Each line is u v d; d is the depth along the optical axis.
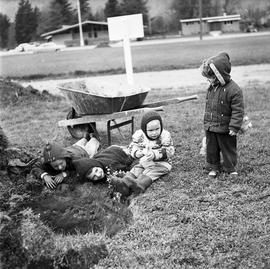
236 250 3.92
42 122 9.59
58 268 3.87
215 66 5.20
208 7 52.28
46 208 4.89
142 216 4.63
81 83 7.82
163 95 13.27
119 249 4.04
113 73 22.75
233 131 5.25
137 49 34.44
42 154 6.08
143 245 4.09
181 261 3.82
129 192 5.16
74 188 5.45
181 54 28.12
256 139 7.15
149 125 5.44
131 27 8.44
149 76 20.23
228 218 4.48
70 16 52.88
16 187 5.30
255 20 47.94
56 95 13.52
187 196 5.05
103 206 4.92
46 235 4.21
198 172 5.80
